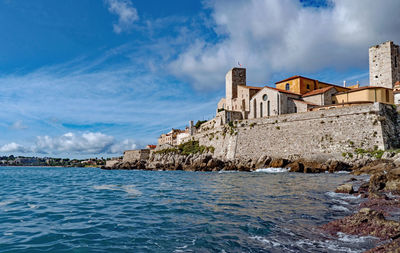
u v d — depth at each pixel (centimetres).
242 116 7956
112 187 3027
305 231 1131
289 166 5022
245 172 5184
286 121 5591
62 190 2791
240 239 1052
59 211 1648
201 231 1173
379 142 4309
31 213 1597
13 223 1362
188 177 4362
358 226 1118
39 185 3419
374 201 1662
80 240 1085
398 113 4625
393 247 798
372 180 2114
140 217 1458
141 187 2959
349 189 2092
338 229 1133
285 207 1622
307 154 5091
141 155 10781
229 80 9456
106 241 1069
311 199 1877
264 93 7112
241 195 2144
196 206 1733
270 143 5725
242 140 6266
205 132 7744
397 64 7181
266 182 3086
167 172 6350
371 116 4500
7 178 5069
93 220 1405
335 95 6556
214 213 1512
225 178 3831
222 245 993
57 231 1214
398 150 4003
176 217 1440
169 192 2473
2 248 998
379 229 1052
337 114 4906
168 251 946
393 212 1364
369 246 936
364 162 4197
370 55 7450
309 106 6288
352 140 4622
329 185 2681
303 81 7638
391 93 6009
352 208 1553
